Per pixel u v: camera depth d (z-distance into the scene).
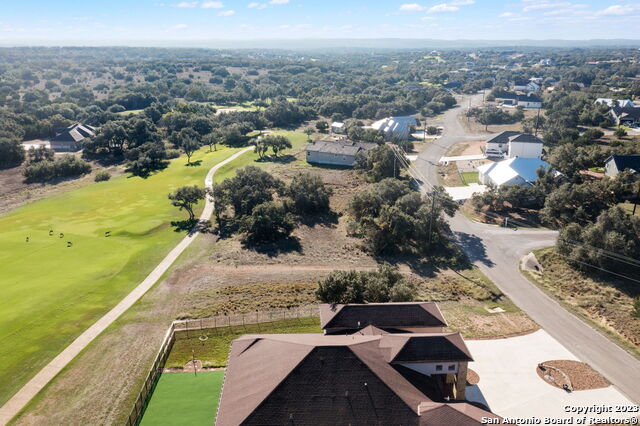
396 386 36.66
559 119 172.50
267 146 154.75
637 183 95.25
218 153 158.62
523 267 76.00
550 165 110.75
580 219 90.62
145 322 59.28
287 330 57.19
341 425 34.03
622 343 54.19
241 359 40.78
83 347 53.47
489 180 112.69
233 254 82.50
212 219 100.62
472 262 78.25
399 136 172.50
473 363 50.28
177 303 64.69
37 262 77.44
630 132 164.00
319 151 143.00
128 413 42.53
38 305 62.72
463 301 65.56
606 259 69.50
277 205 95.00
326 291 57.47
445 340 41.09
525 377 47.84
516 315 61.22
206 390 45.47
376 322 46.72
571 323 59.03
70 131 176.00
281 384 35.47
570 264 73.56
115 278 72.25
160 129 195.50
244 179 103.50
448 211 89.25
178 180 127.88
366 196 95.81
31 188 130.50
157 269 76.19
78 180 137.38
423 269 76.62
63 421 41.72
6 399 44.69
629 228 72.62
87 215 102.06
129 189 120.75
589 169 123.56
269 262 79.25
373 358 38.62
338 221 99.19
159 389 45.69
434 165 137.12
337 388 35.66
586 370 49.06
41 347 53.38
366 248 84.75
